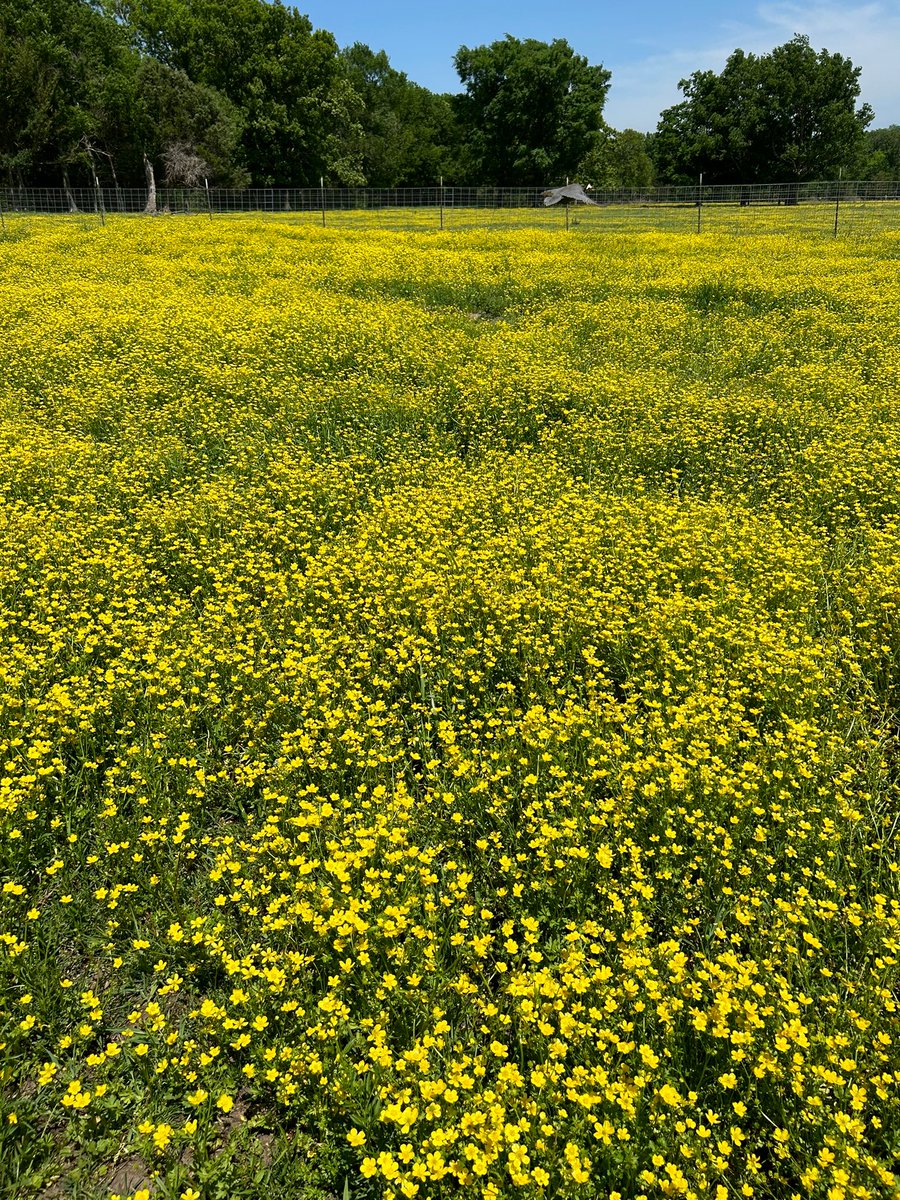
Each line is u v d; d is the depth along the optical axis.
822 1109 2.72
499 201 54.59
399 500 7.54
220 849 4.06
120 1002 3.40
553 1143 2.72
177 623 5.78
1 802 3.86
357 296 17.39
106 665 5.45
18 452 8.15
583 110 75.25
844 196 48.19
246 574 6.45
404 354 12.23
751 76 66.69
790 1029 2.85
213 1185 2.70
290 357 12.12
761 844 3.93
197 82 66.69
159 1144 2.62
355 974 3.30
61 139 57.53
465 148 83.00
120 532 6.95
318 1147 2.79
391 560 6.29
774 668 5.04
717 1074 2.96
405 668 5.23
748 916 3.38
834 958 3.45
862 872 3.85
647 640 5.49
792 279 17.88
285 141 69.56
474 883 3.90
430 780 4.39
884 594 5.85
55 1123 2.97
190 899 3.79
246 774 4.37
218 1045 3.17
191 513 7.29
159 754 4.46
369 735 4.66
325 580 6.28
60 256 21.66
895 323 13.98
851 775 4.33
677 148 70.25
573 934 3.38
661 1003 3.03
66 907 3.67
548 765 4.40
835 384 10.80
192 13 68.56
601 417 10.23
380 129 89.25
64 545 6.52
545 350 12.76
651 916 3.64
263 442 9.23
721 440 9.46
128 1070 3.10
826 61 66.88
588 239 26.89
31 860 3.93
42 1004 3.23
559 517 7.19
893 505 7.61
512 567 6.38
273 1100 3.00
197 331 12.96
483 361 12.06
